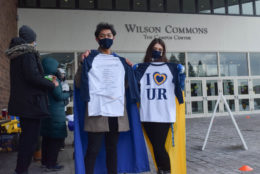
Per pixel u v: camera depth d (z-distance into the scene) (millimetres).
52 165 3742
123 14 12203
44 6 11461
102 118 2508
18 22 11102
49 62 3576
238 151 4812
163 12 12641
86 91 2475
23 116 2703
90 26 11805
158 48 2975
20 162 2744
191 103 12797
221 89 13141
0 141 5320
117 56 2705
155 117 2818
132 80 2740
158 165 2898
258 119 10508
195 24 12992
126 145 2904
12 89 2803
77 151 2449
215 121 10453
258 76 13625
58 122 3639
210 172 3539
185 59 12812
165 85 2898
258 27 13695
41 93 2822
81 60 2551
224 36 13297
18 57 2793
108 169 2619
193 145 5555
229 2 13523
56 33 11477
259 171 3518
